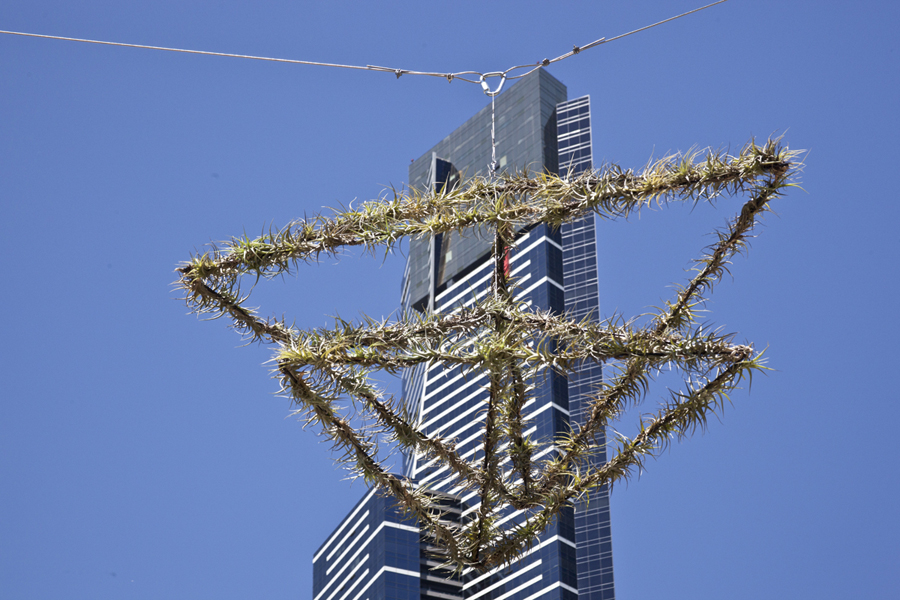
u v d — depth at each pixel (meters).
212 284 14.20
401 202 14.77
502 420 14.50
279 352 13.61
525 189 14.70
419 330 13.75
